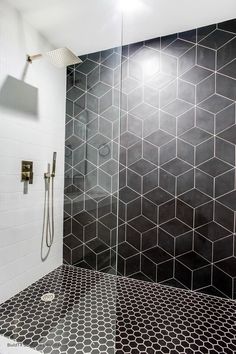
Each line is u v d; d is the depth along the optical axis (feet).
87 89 7.41
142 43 6.80
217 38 5.99
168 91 6.49
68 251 7.75
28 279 6.40
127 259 7.02
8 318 5.04
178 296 6.06
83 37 6.68
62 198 7.73
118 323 4.95
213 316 5.25
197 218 6.24
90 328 4.76
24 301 5.70
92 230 7.43
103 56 7.22
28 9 5.68
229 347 4.34
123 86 7.01
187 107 6.30
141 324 4.93
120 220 7.08
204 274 6.19
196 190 6.24
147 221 6.77
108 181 7.21
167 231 6.56
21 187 6.08
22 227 6.16
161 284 6.64
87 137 7.43
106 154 7.22
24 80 6.04
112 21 6.00
